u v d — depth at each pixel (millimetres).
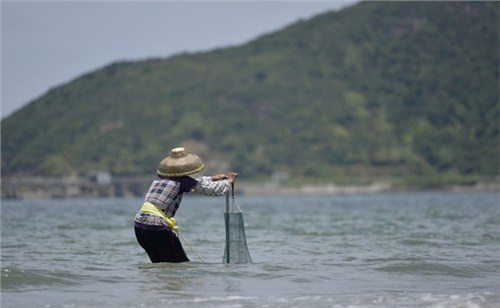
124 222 48719
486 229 35250
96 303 14328
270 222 46812
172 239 19703
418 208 79062
